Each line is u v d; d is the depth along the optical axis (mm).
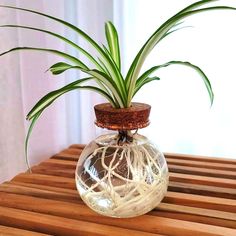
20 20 583
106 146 346
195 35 702
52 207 363
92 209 354
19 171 606
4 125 580
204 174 459
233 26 683
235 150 739
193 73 720
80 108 748
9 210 357
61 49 676
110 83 308
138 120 320
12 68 572
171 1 698
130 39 721
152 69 332
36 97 633
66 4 707
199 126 746
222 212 348
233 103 718
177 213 347
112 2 700
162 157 362
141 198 336
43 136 666
